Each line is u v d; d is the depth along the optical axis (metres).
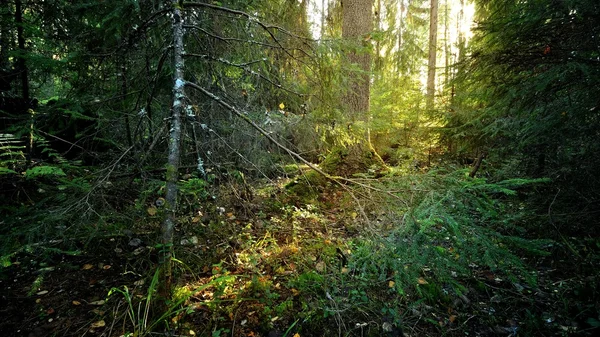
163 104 3.84
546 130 3.41
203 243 3.29
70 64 3.39
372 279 2.80
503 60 3.49
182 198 3.69
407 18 9.90
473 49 4.08
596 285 2.72
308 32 4.25
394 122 7.80
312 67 3.56
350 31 6.28
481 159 5.27
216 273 2.81
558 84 3.19
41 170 2.21
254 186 4.71
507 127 4.20
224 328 2.27
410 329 2.41
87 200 2.34
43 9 3.70
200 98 3.81
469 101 5.00
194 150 3.83
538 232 3.30
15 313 2.28
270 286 2.74
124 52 3.35
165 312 2.22
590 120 3.24
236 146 4.01
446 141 6.14
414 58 9.57
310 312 2.43
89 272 2.74
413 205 2.24
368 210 2.63
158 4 3.22
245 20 3.52
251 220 3.98
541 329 2.42
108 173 2.59
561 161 3.60
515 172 4.34
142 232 3.21
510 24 3.46
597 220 3.19
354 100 5.85
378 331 2.37
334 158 5.58
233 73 4.09
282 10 4.29
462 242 1.96
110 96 3.43
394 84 9.02
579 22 3.03
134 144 2.98
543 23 3.25
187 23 3.21
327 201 4.70
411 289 2.74
